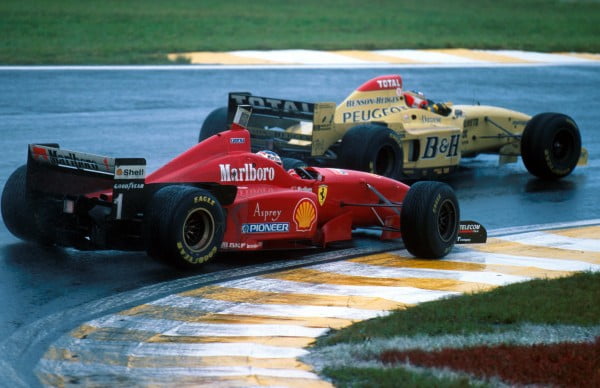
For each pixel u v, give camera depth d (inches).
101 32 4963.1
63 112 3002.0
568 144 2470.5
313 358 1100.5
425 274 1541.6
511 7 7401.6
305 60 4379.9
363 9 6761.8
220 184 1546.5
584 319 1262.3
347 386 989.2
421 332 1190.9
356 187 1747.0
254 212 1581.0
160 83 3619.6
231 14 6058.1
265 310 1316.4
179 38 4901.6
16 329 1217.4
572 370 1062.4
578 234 1893.5
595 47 5506.9
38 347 1151.0
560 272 1578.5
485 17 6668.3
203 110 3171.8
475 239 1739.7
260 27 5506.9
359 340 1155.3
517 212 2085.4
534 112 3548.2
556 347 1139.9
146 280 1453.0
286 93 3538.4
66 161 1492.4
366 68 4266.7
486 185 2374.5
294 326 1240.2
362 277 1513.3
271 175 1640.0
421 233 1606.8
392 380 990.4
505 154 2554.1
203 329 1226.0
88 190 1549.0
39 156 1524.4
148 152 2529.5
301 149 2165.4
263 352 1127.6
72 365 1085.8
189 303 1344.7
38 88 3373.5
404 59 4638.3
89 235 1496.1
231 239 1558.8
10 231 1592.0
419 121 2332.7
